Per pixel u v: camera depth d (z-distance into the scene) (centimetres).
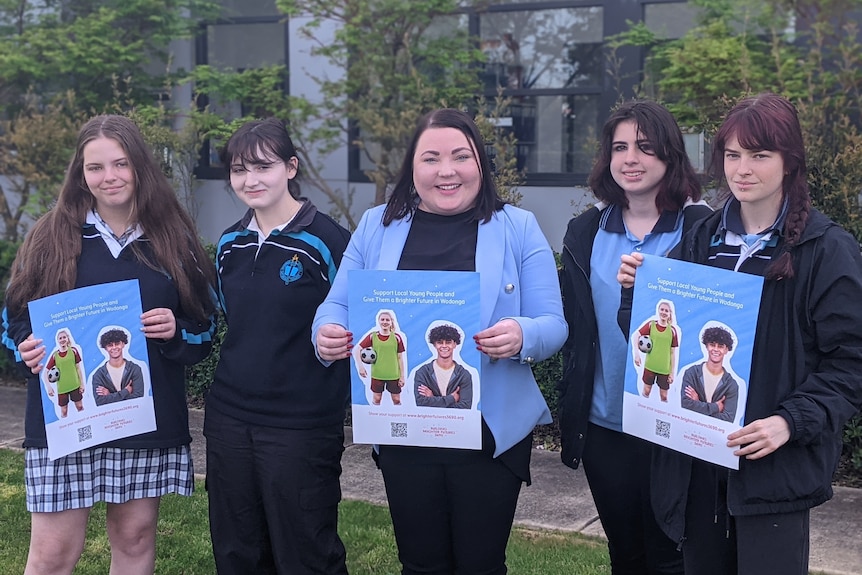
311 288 298
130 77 832
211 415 307
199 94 858
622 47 818
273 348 295
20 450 571
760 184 229
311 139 818
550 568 389
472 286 255
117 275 297
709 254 247
